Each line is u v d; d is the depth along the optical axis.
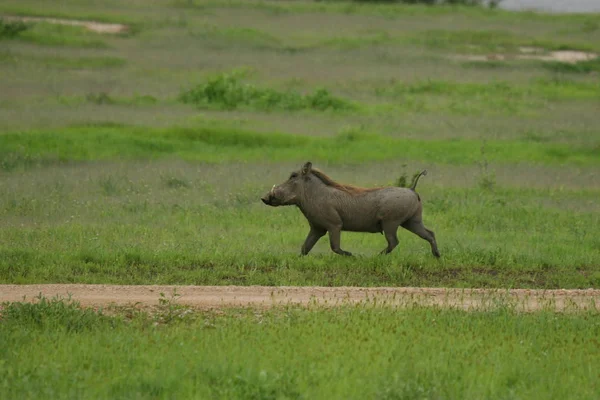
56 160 78.81
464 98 119.38
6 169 74.06
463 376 27.52
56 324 33.03
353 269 46.25
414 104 114.38
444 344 31.17
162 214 60.41
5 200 62.81
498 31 167.75
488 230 59.03
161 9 174.62
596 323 34.97
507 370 28.39
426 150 88.50
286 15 177.50
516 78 134.88
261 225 58.44
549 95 123.44
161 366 27.78
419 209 48.84
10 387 25.64
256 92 112.75
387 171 79.06
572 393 26.70
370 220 48.28
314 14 180.50
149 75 125.69
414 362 28.69
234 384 26.33
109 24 158.62
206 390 25.81
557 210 65.88
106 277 43.00
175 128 90.94
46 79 118.06
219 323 33.78
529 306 39.12
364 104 114.81
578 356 30.58
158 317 35.28
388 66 138.62
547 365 29.31
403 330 32.66
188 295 39.19
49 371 27.08
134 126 93.75
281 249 50.72
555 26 180.50
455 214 62.72
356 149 88.06
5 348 29.59
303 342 30.77
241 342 30.44
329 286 42.84
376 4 199.38
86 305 37.00
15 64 124.50
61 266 44.25
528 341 32.19
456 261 48.19
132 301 37.81
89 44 141.25
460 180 76.88
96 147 82.81
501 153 88.38
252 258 46.81
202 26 159.25
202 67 132.12
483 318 35.28
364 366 28.20
